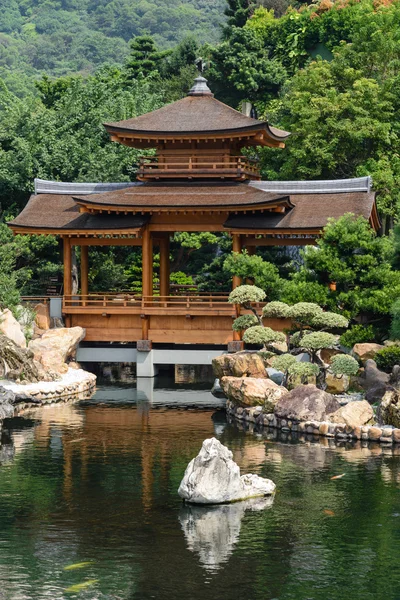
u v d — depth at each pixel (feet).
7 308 196.85
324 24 376.89
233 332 196.34
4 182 252.62
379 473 117.08
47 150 256.73
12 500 105.81
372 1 377.50
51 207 211.20
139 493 108.78
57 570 85.51
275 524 97.96
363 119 254.27
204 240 264.93
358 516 100.17
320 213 194.49
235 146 212.02
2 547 90.99
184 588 81.82
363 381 159.53
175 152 211.61
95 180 249.55
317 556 88.94
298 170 258.78
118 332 202.90
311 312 158.81
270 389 153.48
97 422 150.82
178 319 199.21
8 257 219.20
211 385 197.16
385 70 288.92
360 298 171.83
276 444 134.00
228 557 88.58
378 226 213.05
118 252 262.67
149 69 406.00
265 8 462.60
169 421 152.56
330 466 120.78
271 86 368.27
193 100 215.10
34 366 181.47
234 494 105.91
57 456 126.31
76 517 99.91
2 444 133.59
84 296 204.54
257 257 186.60
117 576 84.23
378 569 85.87
